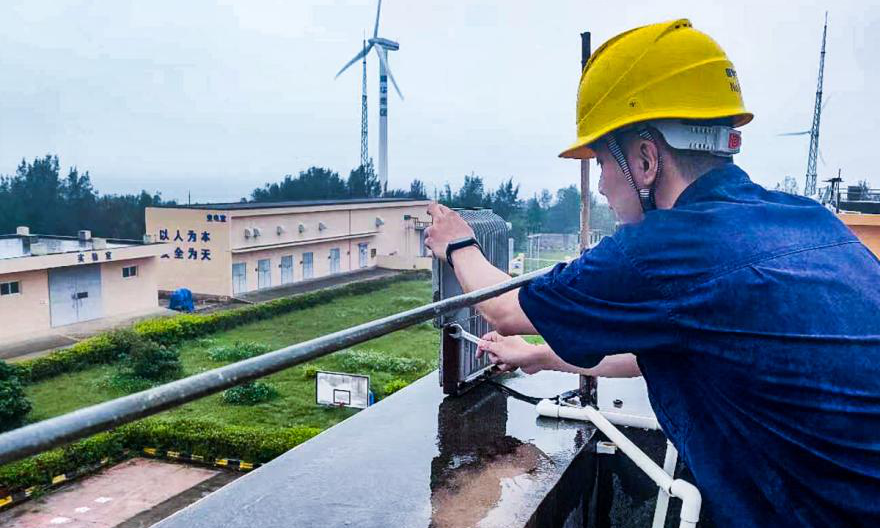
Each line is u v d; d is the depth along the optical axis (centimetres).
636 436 214
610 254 113
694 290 104
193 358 2458
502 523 157
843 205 1429
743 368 101
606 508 213
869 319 101
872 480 96
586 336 114
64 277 2825
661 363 116
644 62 118
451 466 187
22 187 7281
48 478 1381
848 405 97
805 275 101
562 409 223
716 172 119
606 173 129
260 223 3631
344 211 4209
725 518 107
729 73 120
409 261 4491
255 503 165
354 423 222
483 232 236
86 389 2045
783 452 101
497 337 203
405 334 2858
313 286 3853
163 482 1427
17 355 2430
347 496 168
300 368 2259
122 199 7394
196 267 3547
